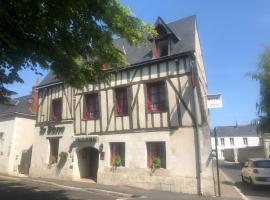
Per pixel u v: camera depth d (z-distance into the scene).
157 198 9.78
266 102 17.03
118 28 6.07
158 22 13.00
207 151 10.83
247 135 52.22
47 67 5.92
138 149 12.54
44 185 13.03
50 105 17.00
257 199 9.70
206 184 10.59
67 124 15.63
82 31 5.62
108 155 13.55
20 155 19.48
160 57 12.48
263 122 17.97
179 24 14.56
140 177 12.23
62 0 4.77
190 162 11.09
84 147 14.70
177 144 11.51
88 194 10.66
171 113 11.88
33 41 5.34
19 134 19.66
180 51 12.23
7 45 4.99
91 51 6.21
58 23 5.33
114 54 6.59
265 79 16.94
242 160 31.27
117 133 13.38
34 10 4.73
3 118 20.95
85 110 15.05
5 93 6.02
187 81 11.68
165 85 12.20
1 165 19.59
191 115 11.37
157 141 12.05
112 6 5.92
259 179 11.88
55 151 16.34
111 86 14.01
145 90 12.80
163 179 11.58
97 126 14.24
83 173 15.22
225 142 53.31
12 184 13.05
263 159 12.84
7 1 4.50
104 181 13.38
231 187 12.49
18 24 4.95
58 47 5.73
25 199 8.97
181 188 11.08
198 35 14.55
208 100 10.79
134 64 13.09
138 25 6.44
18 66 5.57
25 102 21.41
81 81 6.84
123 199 9.62
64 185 12.77
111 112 13.81
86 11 5.29
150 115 12.45
